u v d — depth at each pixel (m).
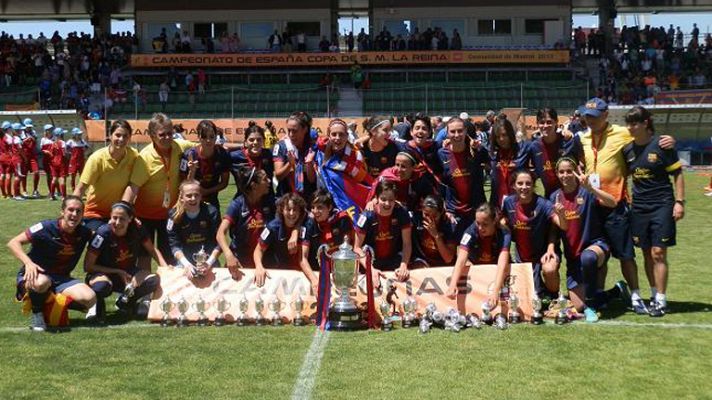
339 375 5.79
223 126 30.92
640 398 5.31
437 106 35.44
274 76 38.00
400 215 7.80
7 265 10.62
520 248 7.89
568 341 6.69
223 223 8.00
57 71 39.16
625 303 8.18
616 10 45.38
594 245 7.62
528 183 7.58
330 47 39.75
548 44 40.16
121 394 5.40
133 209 7.97
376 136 8.56
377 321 7.35
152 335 7.01
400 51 37.62
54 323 7.32
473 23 40.38
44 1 43.84
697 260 10.80
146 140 29.86
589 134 8.01
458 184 8.33
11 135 20.06
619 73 38.84
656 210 7.56
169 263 8.67
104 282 7.60
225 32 40.81
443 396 5.34
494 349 6.46
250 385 5.57
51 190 19.95
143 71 38.19
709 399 5.30
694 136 29.02
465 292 7.54
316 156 8.63
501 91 35.88
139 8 40.78
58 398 5.33
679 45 42.06
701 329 7.06
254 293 7.62
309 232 7.84
